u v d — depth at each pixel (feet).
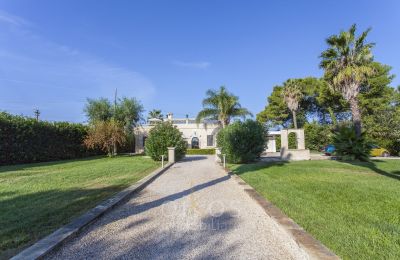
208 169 49.60
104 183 31.40
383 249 12.57
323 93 124.47
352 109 64.95
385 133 92.02
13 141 62.23
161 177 38.99
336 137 61.77
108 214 19.38
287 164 52.60
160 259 12.27
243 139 58.08
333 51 66.28
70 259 12.23
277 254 12.78
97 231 15.83
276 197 23.38
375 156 83.82
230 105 117.39
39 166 55.77
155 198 24.76
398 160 60.44
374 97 114.42
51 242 13.32
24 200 22.66
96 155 98.27
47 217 17.62
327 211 18.83
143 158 76.43
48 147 73.61
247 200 23.70
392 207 19.86
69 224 15.99
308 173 39.47
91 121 103.71
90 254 12.75
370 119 99.30
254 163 57.26
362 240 13.60
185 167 53.67
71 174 40.04
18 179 35.09
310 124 125.90
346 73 63.57
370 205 20.52
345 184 29.55
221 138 65.62
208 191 27.91
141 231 15.88
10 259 11.53
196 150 120.37
